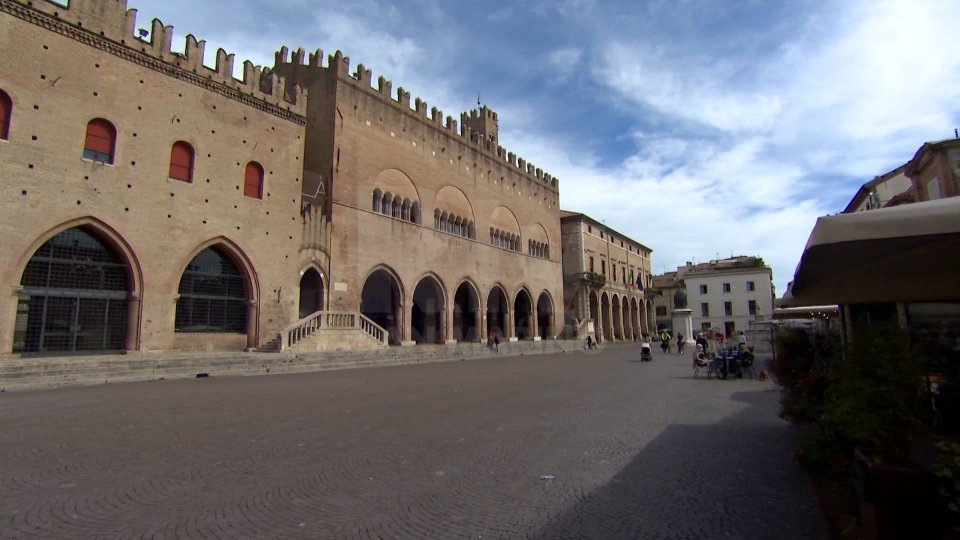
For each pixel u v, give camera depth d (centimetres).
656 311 9631
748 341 4225
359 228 3444
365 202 3522
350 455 778
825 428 570
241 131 2777
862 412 461
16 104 1950
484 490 622
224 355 2309
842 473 539
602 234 7156
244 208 2738
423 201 4059
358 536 484
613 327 7200
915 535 401
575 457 781
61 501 567
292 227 2983
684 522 527
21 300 1964
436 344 4106
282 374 2142
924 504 402
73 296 2105
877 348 486
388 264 3638
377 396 1448
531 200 5631
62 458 739
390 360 2833
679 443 880
